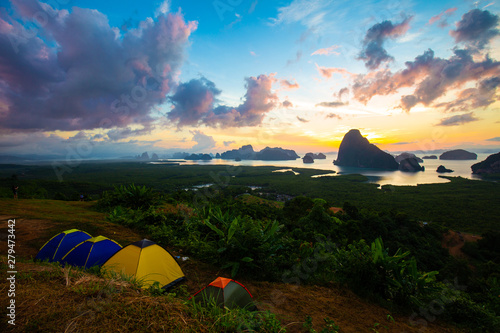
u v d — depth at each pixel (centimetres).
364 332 328
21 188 2034
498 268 1762
